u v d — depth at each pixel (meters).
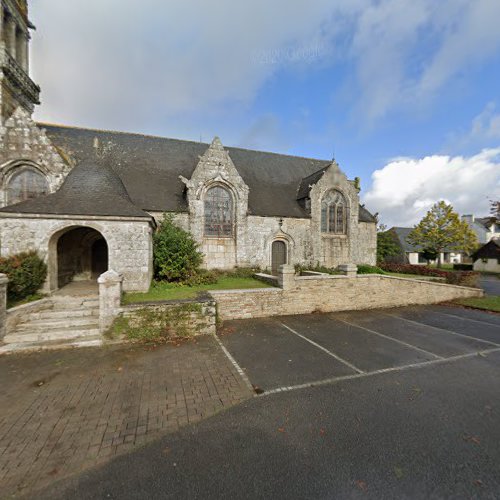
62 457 3.23
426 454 3.34
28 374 5.38
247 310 10.21
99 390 4.80
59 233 9.90
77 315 8.19
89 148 16.88
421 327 9.57
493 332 9.12
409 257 42.72
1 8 13.80
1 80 13.62
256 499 2.67
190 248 12.95
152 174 17.17
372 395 4.80
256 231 17.81
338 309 11.93
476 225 55.16
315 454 3.31
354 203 20.69
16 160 12.48
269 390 4.91
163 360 6.12
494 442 3.59
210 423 3.92
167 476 2.96
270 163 22.66
